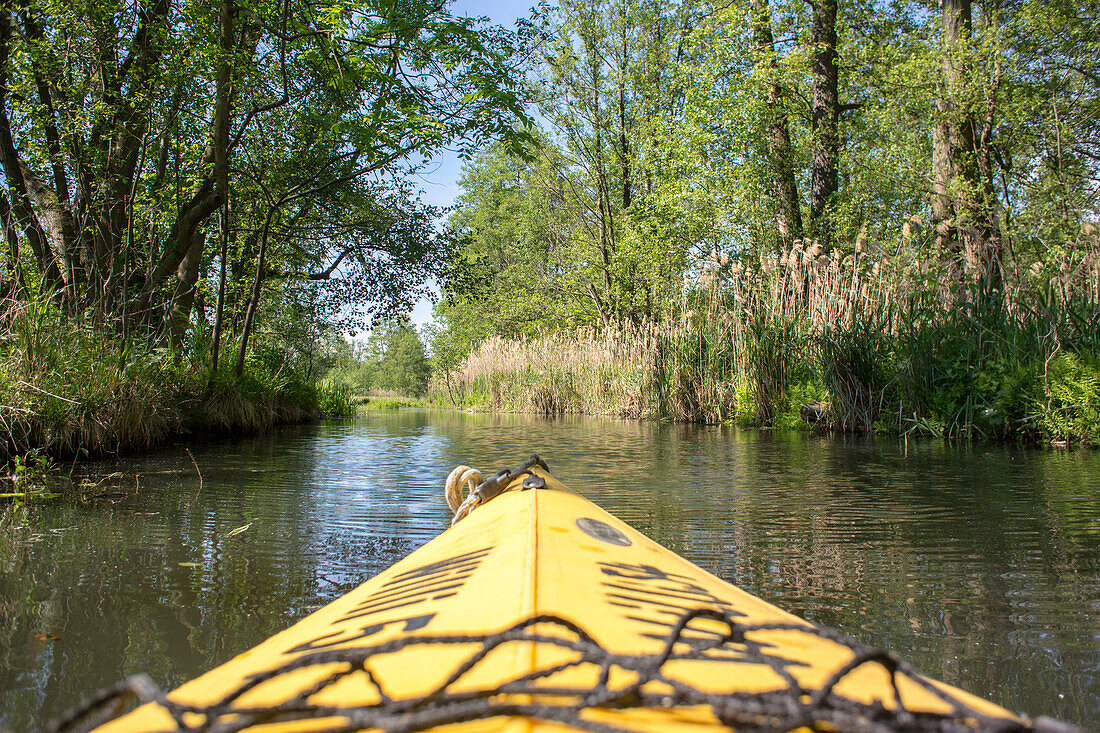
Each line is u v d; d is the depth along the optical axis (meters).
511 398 23.25
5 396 6.72
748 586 3.29
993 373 9.84
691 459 8.02
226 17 11.20
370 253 20.39
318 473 6.98
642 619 1.13
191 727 0.69
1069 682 2.25
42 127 10.53
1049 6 15.44
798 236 17.81
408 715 0.65
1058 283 10.32
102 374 8.19
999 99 15.16
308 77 13.12
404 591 1.50
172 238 12.09
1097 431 8.69
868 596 3.13
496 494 2.54
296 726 0.82
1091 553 3.80
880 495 5.57
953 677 2.30
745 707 0.68
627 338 18.44
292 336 20.88
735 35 17.31
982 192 14.58
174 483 6.26
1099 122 16.84
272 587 3.25
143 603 3.00
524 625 0.81
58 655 2.43
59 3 9.92
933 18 19.42
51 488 5.94
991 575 3.42
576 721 0.63
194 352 12.14
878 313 11.91
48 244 11.66
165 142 11.40
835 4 17.91
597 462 7.79
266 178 13.60
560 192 30.34
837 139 18.23
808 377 12.84
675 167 19.19
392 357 71.50
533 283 33.09
